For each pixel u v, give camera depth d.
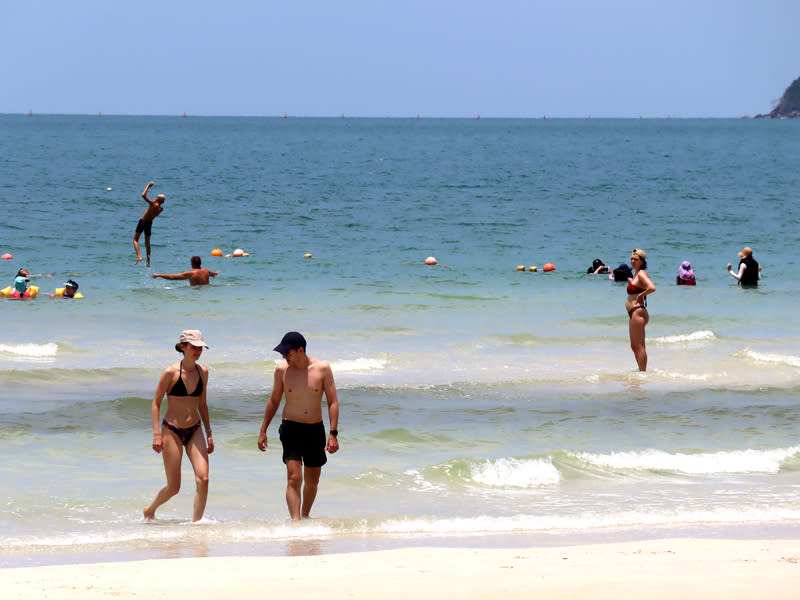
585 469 40.53
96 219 147.00
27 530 30.95
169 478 32.41
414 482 38.41
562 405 52.69
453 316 81.81
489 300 89.62
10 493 35.31
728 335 74.88
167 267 105.00
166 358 63.41
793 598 22.86
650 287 60.88
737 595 23.08
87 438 43.91
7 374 56.47
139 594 22.89
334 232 141.00
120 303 83.31
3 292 85.38
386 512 34.41
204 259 112.50
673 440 45.88
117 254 113.44
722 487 38.41
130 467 39.78
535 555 27.36
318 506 35.12
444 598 22.91
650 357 66.69
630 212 176.12
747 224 157.12
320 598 22.81
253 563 26.25
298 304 85.19
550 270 109.56
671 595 23.08
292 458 32.81
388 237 136.62
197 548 28.94
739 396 55.25
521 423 48.69
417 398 53.81
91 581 24.00
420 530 31.59
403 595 23.11
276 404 33.38
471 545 29.69
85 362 61.66
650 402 53.59
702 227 152.62
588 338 73.12
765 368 63.25
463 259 117.25
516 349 69.25
